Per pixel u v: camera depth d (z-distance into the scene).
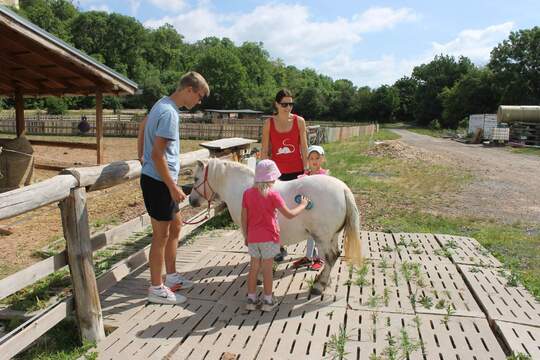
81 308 3.45
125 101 74.88
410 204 9.84
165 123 3.60
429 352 3.31
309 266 5.15
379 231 7.38
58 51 9.63
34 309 4.33
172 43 110.06
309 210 4.21
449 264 5.34
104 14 88.69
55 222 7.81
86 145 13.02
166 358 3.24
